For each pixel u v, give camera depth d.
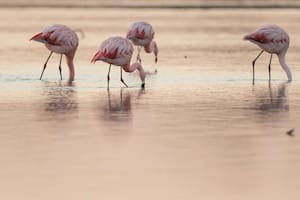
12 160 12.66
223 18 54.31
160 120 16.12
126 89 20.81
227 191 11.02
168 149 13.41
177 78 23.09
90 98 19.16
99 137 14.38
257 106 17.95
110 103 18.38
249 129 15.16
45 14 57.97
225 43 35.44
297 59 28.09
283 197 10.77
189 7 67.94
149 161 12.59
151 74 24.14
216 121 16.00
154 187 11.20
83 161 12.59
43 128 15.24
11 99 18.91
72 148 13.49
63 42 22.56
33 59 28.39
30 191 11.00
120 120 16.12
